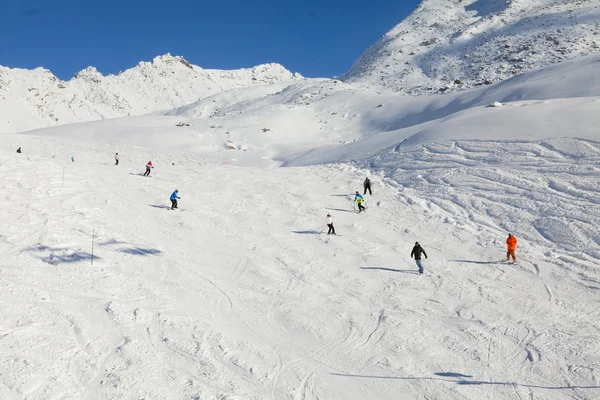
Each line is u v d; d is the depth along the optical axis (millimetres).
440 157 30250
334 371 10945
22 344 10477
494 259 17984
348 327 13172
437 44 134500
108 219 21625
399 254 19125
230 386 9914
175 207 24844
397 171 31234
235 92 169250
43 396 8828
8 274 14312
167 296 14414
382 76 123938
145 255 17844
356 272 17344
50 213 20922
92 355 10594
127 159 49438
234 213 24625
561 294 14773
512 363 11156
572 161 23594
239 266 17703
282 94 124000
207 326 12648
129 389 9398
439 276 16719
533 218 20500
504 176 24781
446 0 175250
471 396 9930
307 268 17688
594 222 18641
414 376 10758
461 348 11922
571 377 10438
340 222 23375
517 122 30781
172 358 10844
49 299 13055
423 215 23516
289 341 12344
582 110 29500
